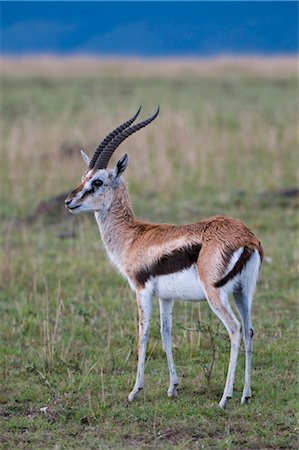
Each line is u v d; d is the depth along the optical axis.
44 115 96.56
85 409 28.73
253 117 94.69
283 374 32.19
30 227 55.84
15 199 62.59
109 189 31.52
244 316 28.52
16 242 51.81
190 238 28.19
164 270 28.77
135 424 27.81
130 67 162.25
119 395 30.27
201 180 66.19
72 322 38.16
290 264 46.81
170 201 61.12
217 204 59.72
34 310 39.62
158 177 66.25
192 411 28.59
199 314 37.62
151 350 34.62
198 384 30.94
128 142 76.88
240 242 27.48
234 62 166.88
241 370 32.44
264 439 26.53
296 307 40.59
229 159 73.88
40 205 59.06
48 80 136.38
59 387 30.94
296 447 26.14
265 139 79.94
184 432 27.19
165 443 26.44
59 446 26.25
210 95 116.00
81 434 27.28
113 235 31.30
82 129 84.75
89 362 33.50
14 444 26.61
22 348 35.50
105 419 28.25
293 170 70.50
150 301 29.44
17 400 30.08
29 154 73.56
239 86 127.06
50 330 36.97
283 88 125.44
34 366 32.72
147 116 92.19
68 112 96.19
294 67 157.50
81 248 50.25
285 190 61.47
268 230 53.53
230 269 27.33
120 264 30.92
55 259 48.09
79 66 164.88
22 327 37.41
